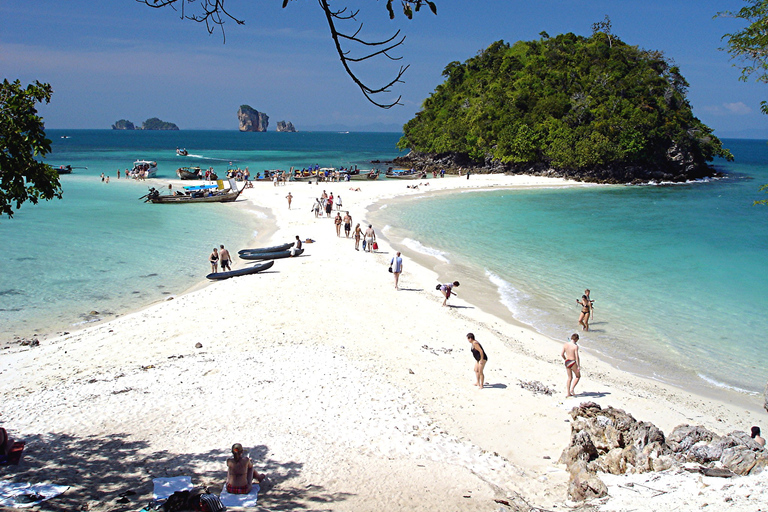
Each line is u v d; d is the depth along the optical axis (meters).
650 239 37.59
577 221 45.03
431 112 121.06
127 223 41.03
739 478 7.96
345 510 7.99
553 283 26.27
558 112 91.94
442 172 85.12
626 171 83.38
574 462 10.00
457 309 21.91
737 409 14.02
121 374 14.59
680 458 9.12
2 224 39.22
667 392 14.91
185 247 33.50
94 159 104.38
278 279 24.89
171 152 131.12
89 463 9.45
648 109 87.06
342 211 47.22
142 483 8.66
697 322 20.86
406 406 12.83
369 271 27.17
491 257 31.61
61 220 41.66
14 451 9.78
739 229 42.09
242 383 13.80
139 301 22.83
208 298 22.09
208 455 9.91
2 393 13.50
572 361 13.82
